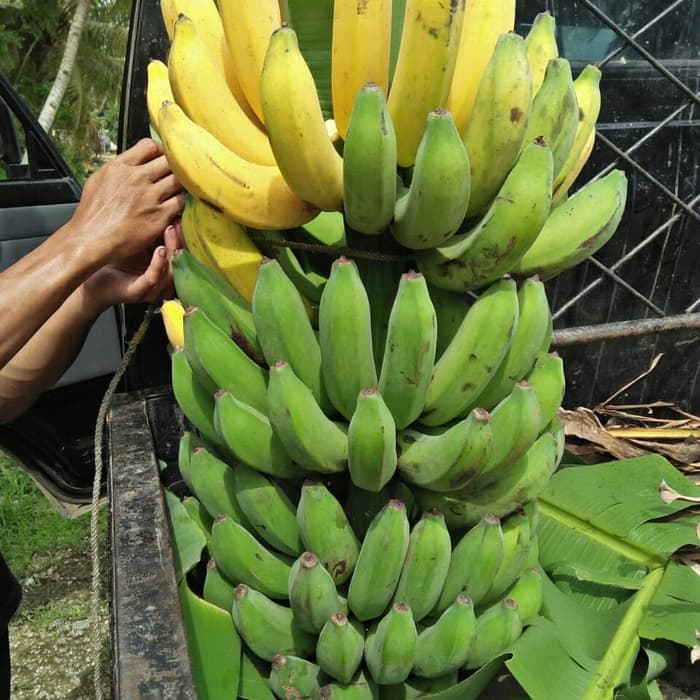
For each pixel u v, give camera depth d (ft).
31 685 6.88
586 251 2.92
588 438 5.50
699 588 3.88
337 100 2.76
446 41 2.40
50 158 7.69
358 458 2.65
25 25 28.71
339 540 2.94
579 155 3.17
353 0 2.50
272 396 2.65
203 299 3.02
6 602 4.30
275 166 2.87
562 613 3.76
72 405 7.10
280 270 2.75
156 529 3.30
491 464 2.83
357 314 2.60
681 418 6.97
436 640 2.89
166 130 2.68
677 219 7.18
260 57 2.77
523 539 3.19
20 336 3.47
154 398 5.07
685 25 7.13
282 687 3.05
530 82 2.47
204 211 2.97
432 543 2.85
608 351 6.35
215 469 3.31
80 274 3.46
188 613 3.23
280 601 3.32
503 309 2.70
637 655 3.70
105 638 7.34
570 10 6.86
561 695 3.10
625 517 4.40
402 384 2.71
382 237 2.95
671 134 7.09
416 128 2.63
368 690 3.01
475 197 2.72
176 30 2.78
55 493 7.15
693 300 7.64
